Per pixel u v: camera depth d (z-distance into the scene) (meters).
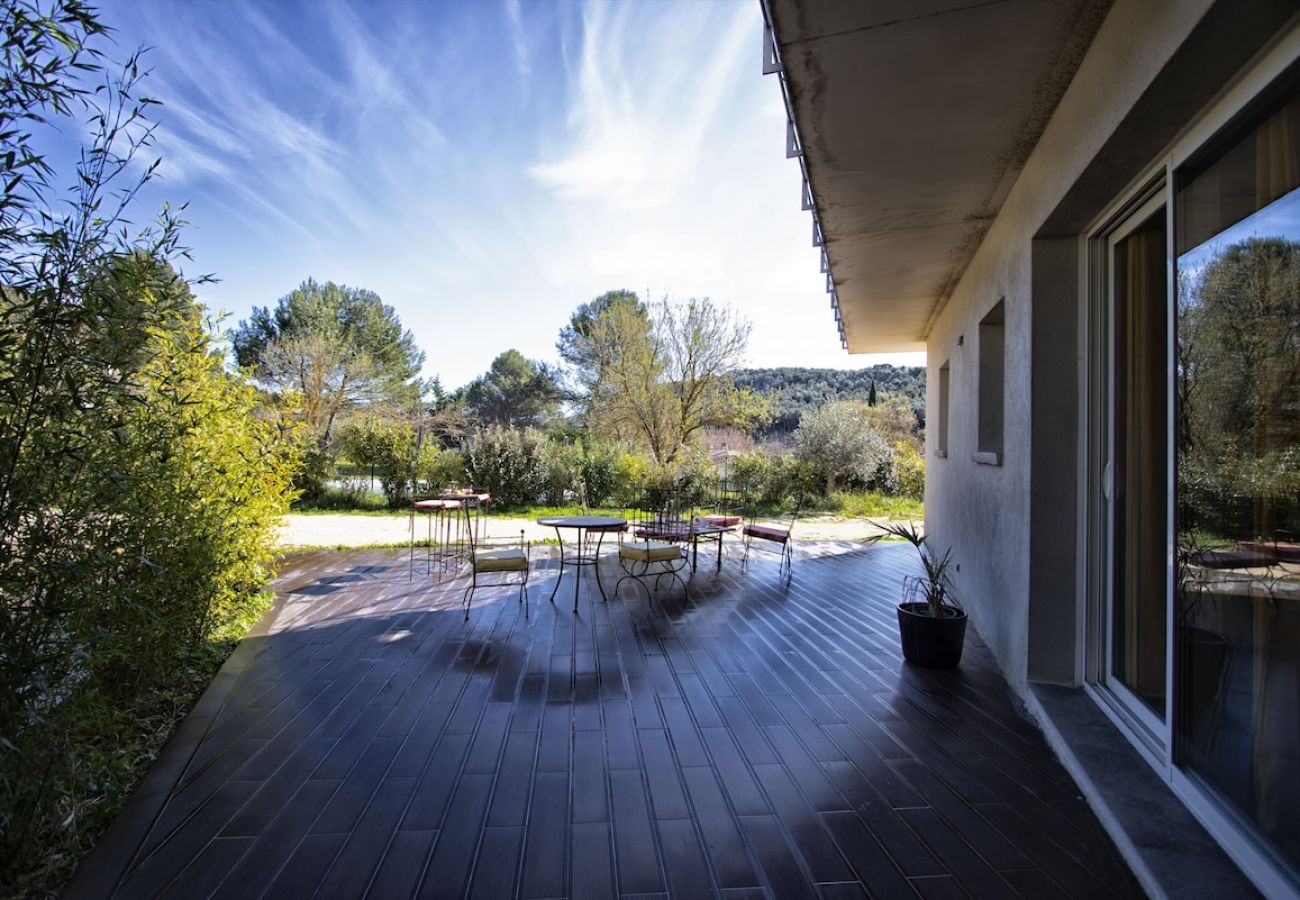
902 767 2.47
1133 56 1.87
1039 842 1.98
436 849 1.94
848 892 1.75
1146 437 2.51
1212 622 1.85
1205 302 1.87
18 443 1.84
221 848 1.94
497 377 27.56
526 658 3.79
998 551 3.79
